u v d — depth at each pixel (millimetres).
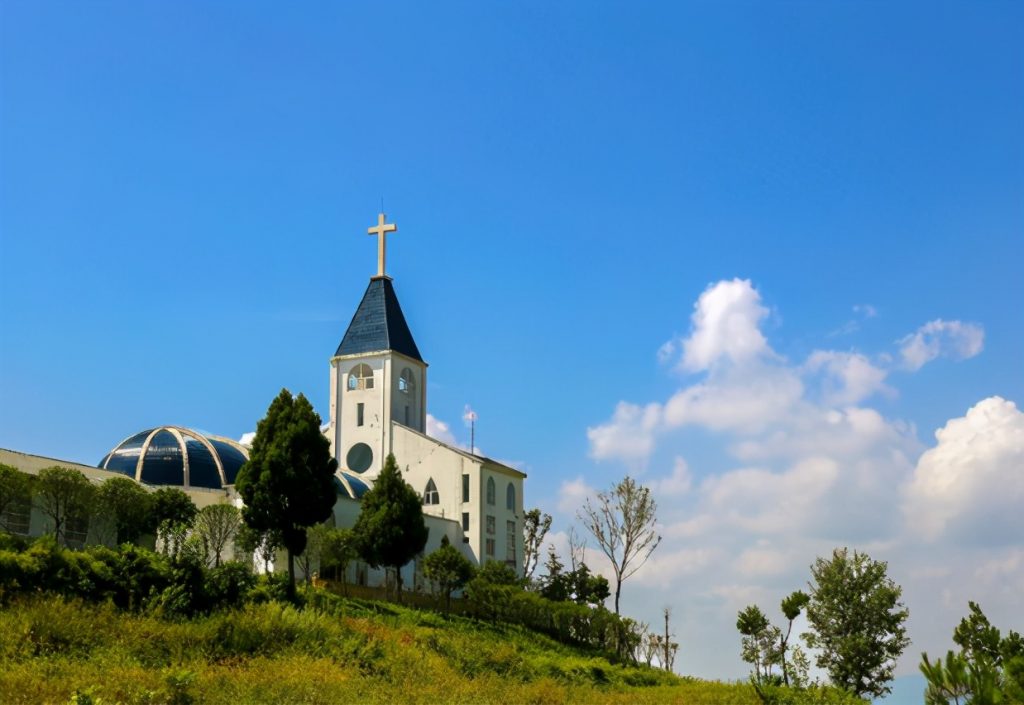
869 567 49281
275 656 34438
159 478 65062
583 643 66500
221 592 39938
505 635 60531
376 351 88688
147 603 37094
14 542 38031
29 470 53375
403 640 43219
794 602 49469
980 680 30438
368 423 87500
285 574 52406
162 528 42719
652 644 71062
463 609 67562
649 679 54688
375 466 86125
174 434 68188
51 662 28609
